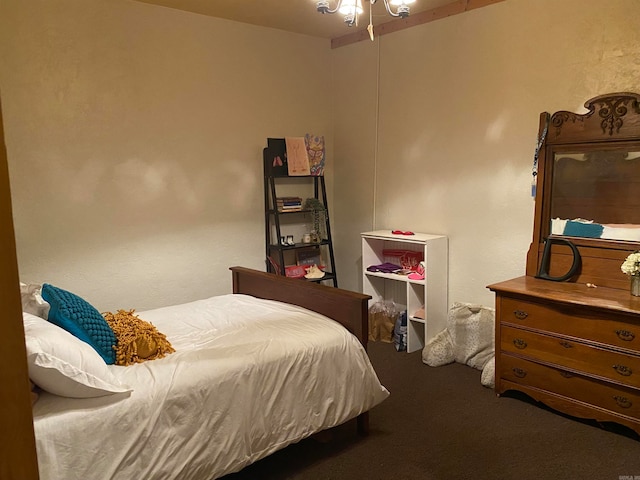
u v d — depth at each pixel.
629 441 2.41
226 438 1.92
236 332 2.37
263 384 2.04
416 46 3.73
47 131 3.06
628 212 2.71
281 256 3.99
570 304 2.51
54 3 3.01
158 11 3.42
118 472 1.67
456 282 3.66
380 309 4.02
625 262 2.52
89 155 3.22
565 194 2.94
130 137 3.38
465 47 3.41
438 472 2.21
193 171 3.70
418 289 3.75
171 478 1.77
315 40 4.29
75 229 3.21
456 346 3.48
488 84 3.31
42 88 3.02
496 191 3.34
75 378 1.65
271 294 3.01
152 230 3.54
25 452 0.69
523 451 2.36
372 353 3.72
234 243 3.97
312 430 2.19
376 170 4.17
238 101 3.87
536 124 3.09
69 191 3.17
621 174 2.72
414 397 2.95
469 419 2.67
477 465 2.25
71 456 1.59
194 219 3.74
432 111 3.68
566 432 2.52
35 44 2.97
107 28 3.22
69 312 1.91
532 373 2.74
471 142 3.45
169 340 2.29
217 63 3.73
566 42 2.90
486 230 3.43
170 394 1.81
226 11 3.56
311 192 4.44
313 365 2.20
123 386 1.76
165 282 3.64
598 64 2.78
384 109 4.03
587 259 2.82
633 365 2.34
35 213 3.06
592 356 2.48
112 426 1.67
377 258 4.11
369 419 2.69
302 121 4.29
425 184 3.80
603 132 2.75
